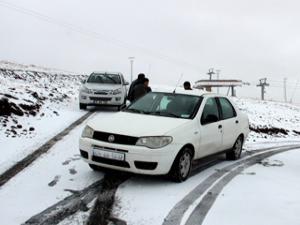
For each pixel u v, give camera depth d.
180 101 6.67
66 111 12.67
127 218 4.25
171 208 4.63
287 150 10.77
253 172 6.95
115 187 5.34
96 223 4.07
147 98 7.00
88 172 5.99
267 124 21.27
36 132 8.72
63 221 4.08
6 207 4.38
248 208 4.78
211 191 5.46
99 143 5.39
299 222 4.34
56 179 5.55
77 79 33.03
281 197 5.33
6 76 22.14
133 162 5.20
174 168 5.61
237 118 7.93
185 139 5.68
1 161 6.25
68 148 7.51
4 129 8.27
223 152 7.47
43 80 25.70
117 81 14.63
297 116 32.38
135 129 5.45
